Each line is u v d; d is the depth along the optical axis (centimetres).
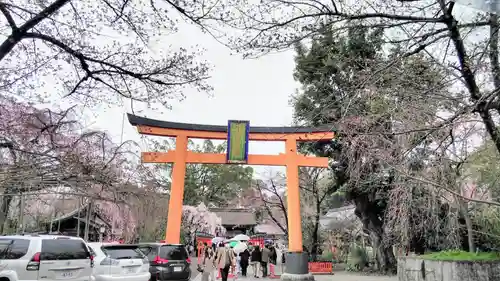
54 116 812
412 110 732
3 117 729
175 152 2070
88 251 1077
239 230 5725
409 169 1017
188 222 4325
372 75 662
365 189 2042
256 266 2059
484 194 1219
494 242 1352
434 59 638
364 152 963
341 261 2888
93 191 756
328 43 791
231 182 6053
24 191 687
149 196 913
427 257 1330
